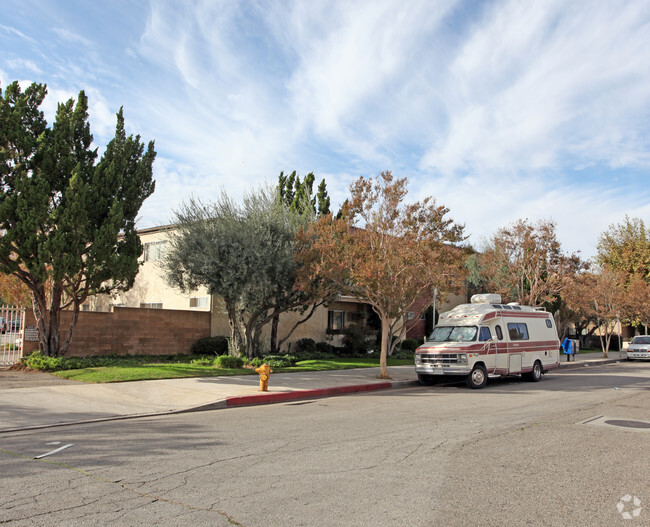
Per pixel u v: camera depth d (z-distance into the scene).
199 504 5.00
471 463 6.69
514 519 4.75
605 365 27.78
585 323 42.12
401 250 16.22
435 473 6.19
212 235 18.88
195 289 19.75
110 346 19.94
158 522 4.52
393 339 28.55
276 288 19.03
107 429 8.92
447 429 8.97
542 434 8.63
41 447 7.45
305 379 16.14
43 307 16.94
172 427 9.12
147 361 18.66
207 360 18.78
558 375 21.19
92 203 16.84
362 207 17.11
